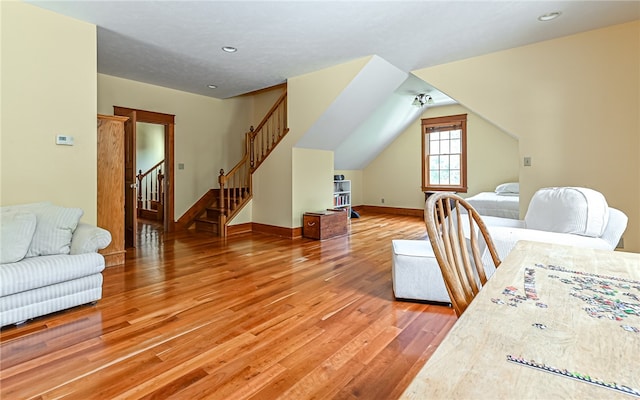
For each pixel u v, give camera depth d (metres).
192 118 6.11
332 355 1.89
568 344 0.62
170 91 5.77
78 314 2.41
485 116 4.19
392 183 8.68
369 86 4.69
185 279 3.24
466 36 3.56
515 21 3.22
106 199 3.63
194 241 5.06
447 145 7.79
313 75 4.81
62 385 1.61
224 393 1.57
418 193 8.23
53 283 2.31
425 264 2.62
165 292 2.88
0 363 1.79
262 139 5.94
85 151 3.26
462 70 4.30
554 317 0.74
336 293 2.88
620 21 3.25
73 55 3.15
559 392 0.48
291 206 5.30
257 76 5.02
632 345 0.62
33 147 2.94
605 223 2.25
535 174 3.87
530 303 0.82
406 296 2.68
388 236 5.55
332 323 2.30
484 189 7.27
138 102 5.35
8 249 2.26
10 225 2.35
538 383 0.50
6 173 2.80
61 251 2.52
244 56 4.15
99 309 2.51
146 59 4.27
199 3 2.87
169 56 4.16
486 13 3.05
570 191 2.46
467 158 7.46
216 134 6.49
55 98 3.05
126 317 2.38
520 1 2.85
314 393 1.57
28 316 2.21
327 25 3.29
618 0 2.85
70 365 1.78
